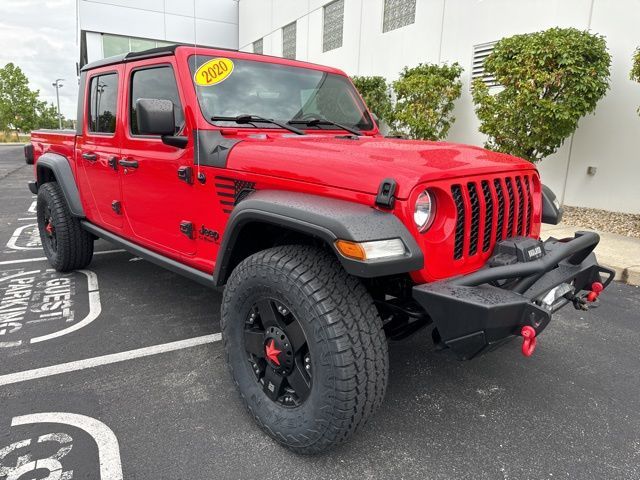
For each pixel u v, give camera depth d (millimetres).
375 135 3504
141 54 3184
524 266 2041
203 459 2139
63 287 4332
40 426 2338
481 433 2355
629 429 2404
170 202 2963
